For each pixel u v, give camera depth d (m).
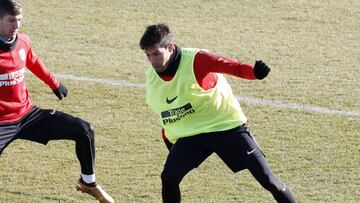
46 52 40.41
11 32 23.23
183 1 48.31
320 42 41.75
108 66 38.38
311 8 46.91
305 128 31.11
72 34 43.12
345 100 33.91
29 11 46.69
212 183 26.62
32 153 29.16
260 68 20.62
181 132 22.61
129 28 44.03
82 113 33.00
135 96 34.75
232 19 45.31
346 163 27.98
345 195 25.66
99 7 47.50
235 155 22.41
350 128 31.02
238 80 36.31
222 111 22.50
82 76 37.03
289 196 22.20
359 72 37.41
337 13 46.16
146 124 31.88
